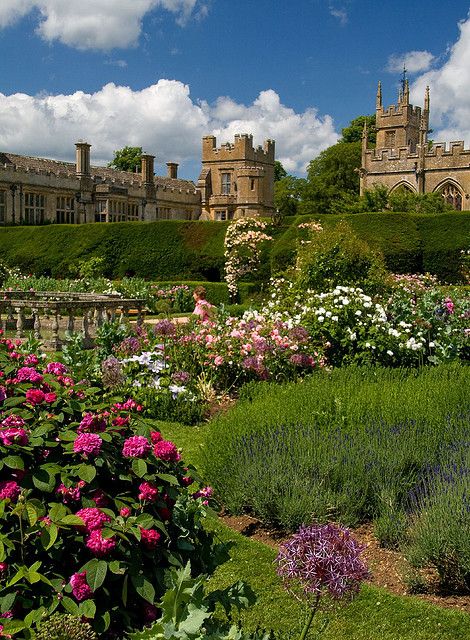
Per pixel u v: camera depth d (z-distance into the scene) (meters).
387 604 4.09
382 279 13.57
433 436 6.18
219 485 5.75
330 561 2.58
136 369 8.84
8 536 2.94
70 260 35.06
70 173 50.50
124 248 34.28
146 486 3.16
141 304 15.93
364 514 5.38
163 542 3.27
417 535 4.60
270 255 27.95
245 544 4.94
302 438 5.95
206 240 32.41
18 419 3.23
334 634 3.80
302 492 5.29
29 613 2.69
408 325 10.46
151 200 56.53
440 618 3.96
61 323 19.14
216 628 2.75
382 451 5.74
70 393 3.78
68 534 2.98
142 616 3.09
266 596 4.21
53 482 3.06
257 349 9.40
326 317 10.46
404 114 59.91
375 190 39.34
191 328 10.45
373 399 7.19
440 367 9.61
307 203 66.12
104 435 3.27
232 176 60.97
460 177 47.28
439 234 27.53
